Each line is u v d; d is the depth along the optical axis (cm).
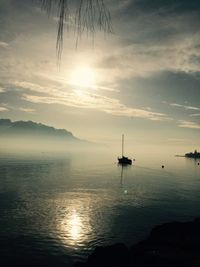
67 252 4206
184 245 2650
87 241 4716
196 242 2766
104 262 2561
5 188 10281
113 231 5262
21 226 5462
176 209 7262
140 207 7494
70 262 3859
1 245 4388
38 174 15412
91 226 5597
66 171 17675
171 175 17625
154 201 8438
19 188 10388
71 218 6212
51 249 4300
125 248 2745
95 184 12138
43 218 6150
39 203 7775
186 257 2305
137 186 11900
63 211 6881
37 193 9438
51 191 9944
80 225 5653
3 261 3794
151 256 2338
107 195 9412
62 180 13125
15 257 3941
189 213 6831
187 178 16112
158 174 17900
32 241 4619
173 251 2469
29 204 7581
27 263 3756
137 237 4941
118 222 5900
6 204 7494
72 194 9438
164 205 7800
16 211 6706
